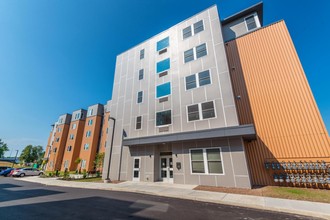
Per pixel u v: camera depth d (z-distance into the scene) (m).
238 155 10.91
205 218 5.47
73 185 13.85
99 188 11.98
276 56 13.51
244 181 10.27
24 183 16.59
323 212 5.70
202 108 13.30
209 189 10.10
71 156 37.53
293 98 12.00
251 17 16.27
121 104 19.17
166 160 14.73
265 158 11.78
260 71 13.82
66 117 44.56
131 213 5.98
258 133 12.47
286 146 11.38
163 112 15.40
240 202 7.10
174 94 15.30
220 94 12.86
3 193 10.52
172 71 16.36
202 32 15.84
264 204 6.75
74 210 6.38
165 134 13.70
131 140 15.63
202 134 11.98
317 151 10.44
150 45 19.64
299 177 10.47
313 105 11.20
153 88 17.11
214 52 14.39
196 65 14.95
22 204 7.41
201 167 11.98
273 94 12.77
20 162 68.31
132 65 20.36
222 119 12.17
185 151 12.98
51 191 11.15
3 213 6.02
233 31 16.78
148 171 14.49
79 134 40.16
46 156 48.81
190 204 7.22
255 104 13.20
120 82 20.56
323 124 10.66
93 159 34.75
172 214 5.86
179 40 17.22
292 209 6.06
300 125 11.30
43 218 5.47
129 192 10.34
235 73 14.84
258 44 14.65
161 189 10.41
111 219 5.37
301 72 12.18
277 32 14.02
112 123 19.00
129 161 16.02
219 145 11.74
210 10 16.12
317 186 9.96
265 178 11.48
